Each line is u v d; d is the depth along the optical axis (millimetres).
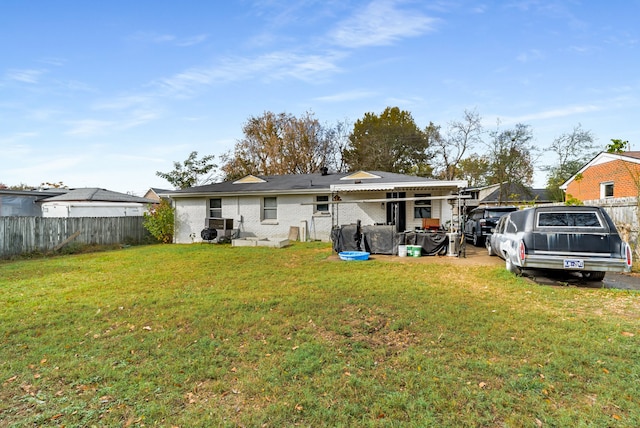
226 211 17422
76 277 8297
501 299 5590
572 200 13312
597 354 3461
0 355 3752
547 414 2510
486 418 2480
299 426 2451
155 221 18219
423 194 15336
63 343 4055
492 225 14336
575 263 6457
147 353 3727
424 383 2971
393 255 11219
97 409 2709
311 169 36938
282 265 9461
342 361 3436
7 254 12562
